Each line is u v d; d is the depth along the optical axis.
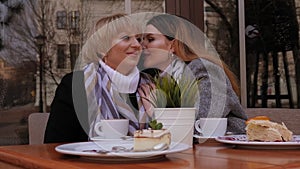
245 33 3.17
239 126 1.31
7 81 3.04
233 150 0.94
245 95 3.10
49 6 3.19
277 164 0.69
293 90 3.02
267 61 3.12
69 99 1.48
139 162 0.75
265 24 3.13
